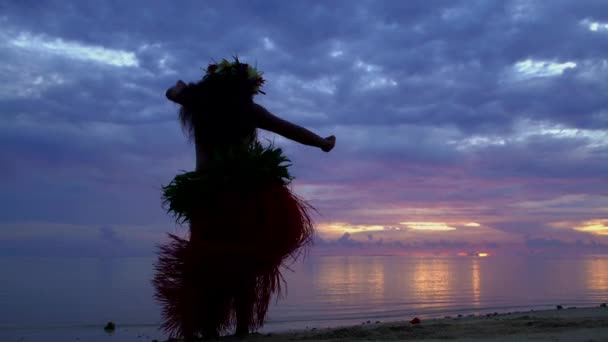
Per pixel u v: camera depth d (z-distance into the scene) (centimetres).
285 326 955
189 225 386
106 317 1083
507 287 2358
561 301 1584
